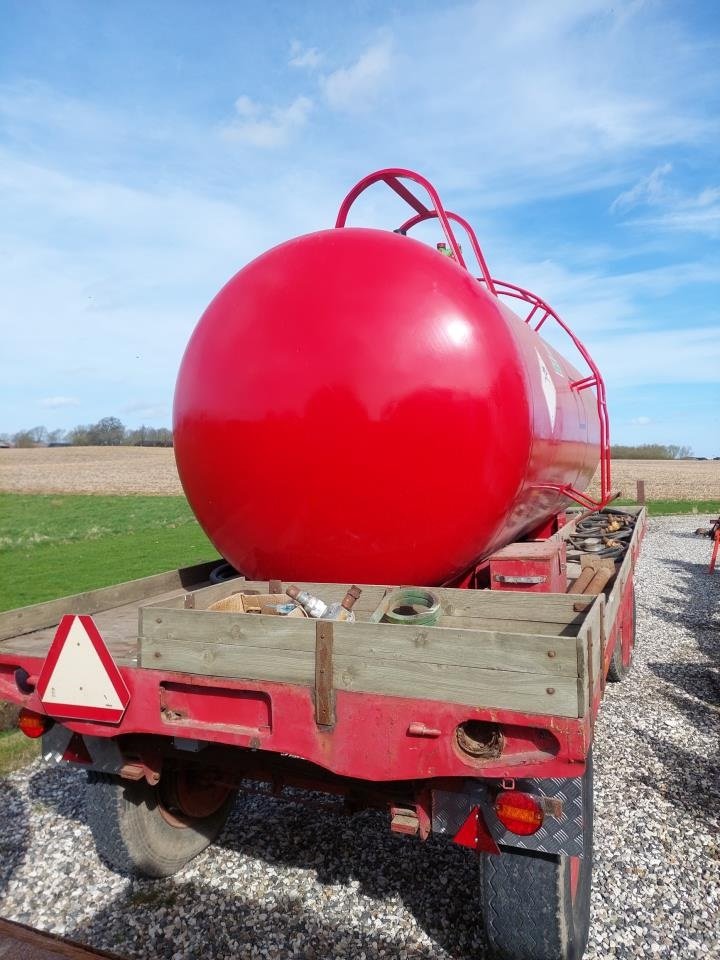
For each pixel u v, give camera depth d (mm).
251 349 2650
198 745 2314
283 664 2064
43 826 3582
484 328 2598
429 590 2576
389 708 1932
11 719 5078
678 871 3004
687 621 7992
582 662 1702
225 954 2541
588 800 2309
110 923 2750
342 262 2648
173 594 3760
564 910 2104
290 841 3320
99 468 48438
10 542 18875
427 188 3209
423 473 2477
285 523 2664
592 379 4504
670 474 43031
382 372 2461
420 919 2695
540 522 4160
